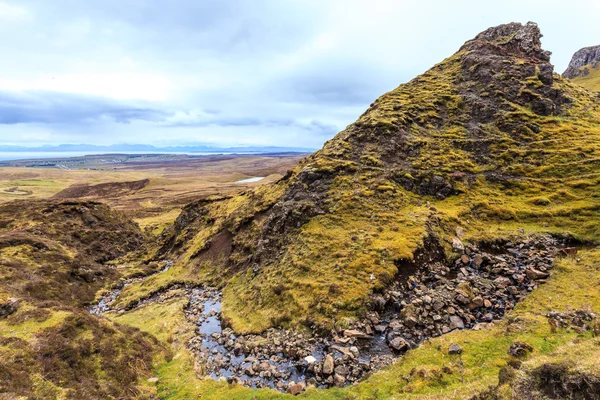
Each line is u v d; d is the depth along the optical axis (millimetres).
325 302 37469
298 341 33656
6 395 21484
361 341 31406
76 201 107500
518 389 14484
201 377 29922
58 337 29984
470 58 91875
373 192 56594
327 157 68938
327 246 47375
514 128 67875
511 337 25469
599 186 49062
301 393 25547
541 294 31984
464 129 71500
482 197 54219
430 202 55125
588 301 28484
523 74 81438
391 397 21172
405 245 42500
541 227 45375
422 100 81688
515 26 100625
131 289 64938
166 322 44688
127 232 107125
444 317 32125
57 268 65500
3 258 60344
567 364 13859
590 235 41125
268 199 72875
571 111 73500
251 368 30609
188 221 97000
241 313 44219
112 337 34031
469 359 23859
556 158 57938
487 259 40250
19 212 96000
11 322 32094
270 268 50531
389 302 36188
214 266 65812
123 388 27656
